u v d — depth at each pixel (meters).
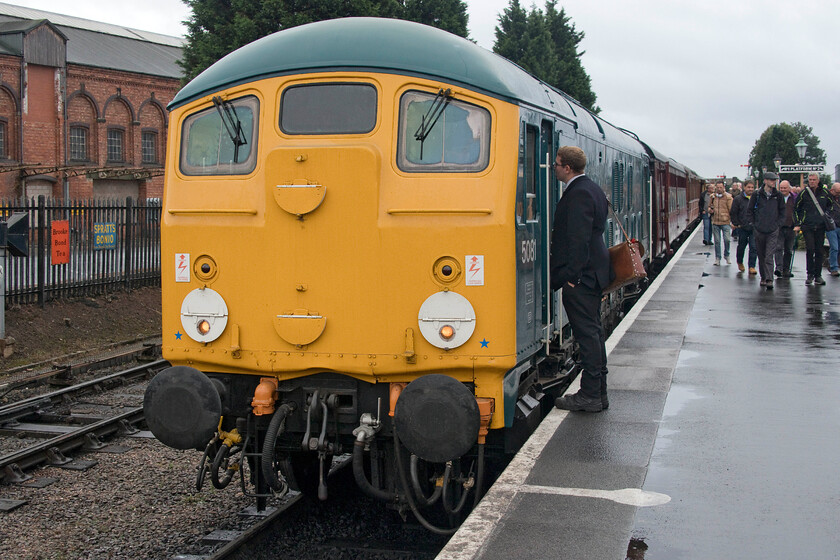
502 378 5.87
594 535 4.83
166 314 6.29
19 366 12.99
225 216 6.10
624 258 7.25
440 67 5.94
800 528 4.93
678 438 6.67
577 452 6.31
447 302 5.76
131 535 6.74
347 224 5.84
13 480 7.80
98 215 17.84
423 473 6.17
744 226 19.09
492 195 5.81
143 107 39.59
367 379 5.95
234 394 6.32
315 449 5.91
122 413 10.10
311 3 21.84
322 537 6.75
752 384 8.52
